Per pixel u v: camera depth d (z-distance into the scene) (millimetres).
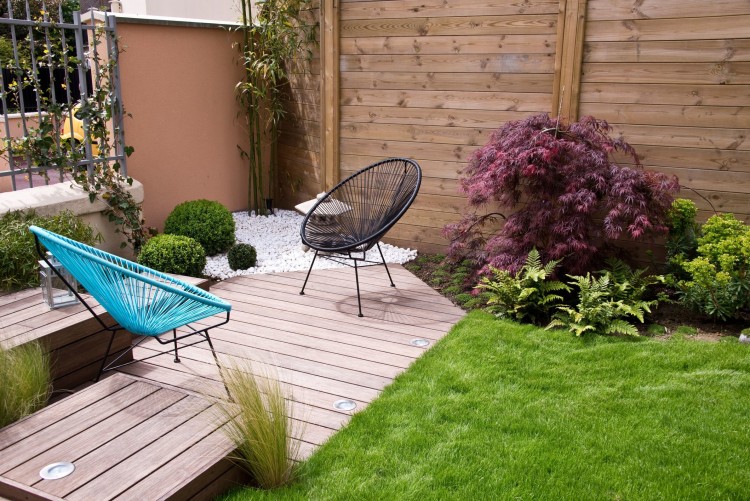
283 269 5188
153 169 5730
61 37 4555
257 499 2287
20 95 4398
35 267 3787
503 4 4902
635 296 4094
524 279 4066
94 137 4754
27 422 2492
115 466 2242
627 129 4625
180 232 5324
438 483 2387
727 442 2650
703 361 3367
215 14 8234
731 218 4152
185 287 3252
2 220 4051
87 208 4672
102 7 5340
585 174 4148
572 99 4715
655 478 2422
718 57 4262
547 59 4832
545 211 4234
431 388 3145
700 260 3871
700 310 3994
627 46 4508
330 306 4395
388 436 2713
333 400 3086
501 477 2418
